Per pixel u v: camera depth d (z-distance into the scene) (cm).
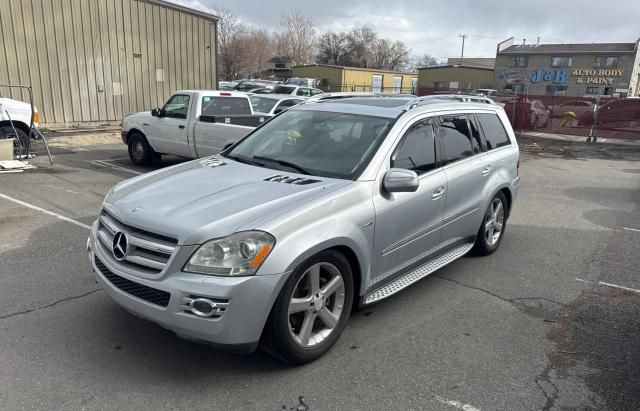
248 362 335
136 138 1055
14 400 287
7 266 480
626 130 2058
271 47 7700
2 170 918
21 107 1027
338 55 8456
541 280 502
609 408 301
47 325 372
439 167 449
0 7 1437
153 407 286
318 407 292
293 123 463
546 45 6625
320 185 357
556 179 1119
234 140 900
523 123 2295
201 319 285
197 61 2009
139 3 1772
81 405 285
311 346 332
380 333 381
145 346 349
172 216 311
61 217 649
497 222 576
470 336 382
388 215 376
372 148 394
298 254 304
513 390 316
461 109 514
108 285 322
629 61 5969
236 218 305
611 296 467
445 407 297
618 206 851
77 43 1622
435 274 508
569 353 363
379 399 302
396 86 5741
